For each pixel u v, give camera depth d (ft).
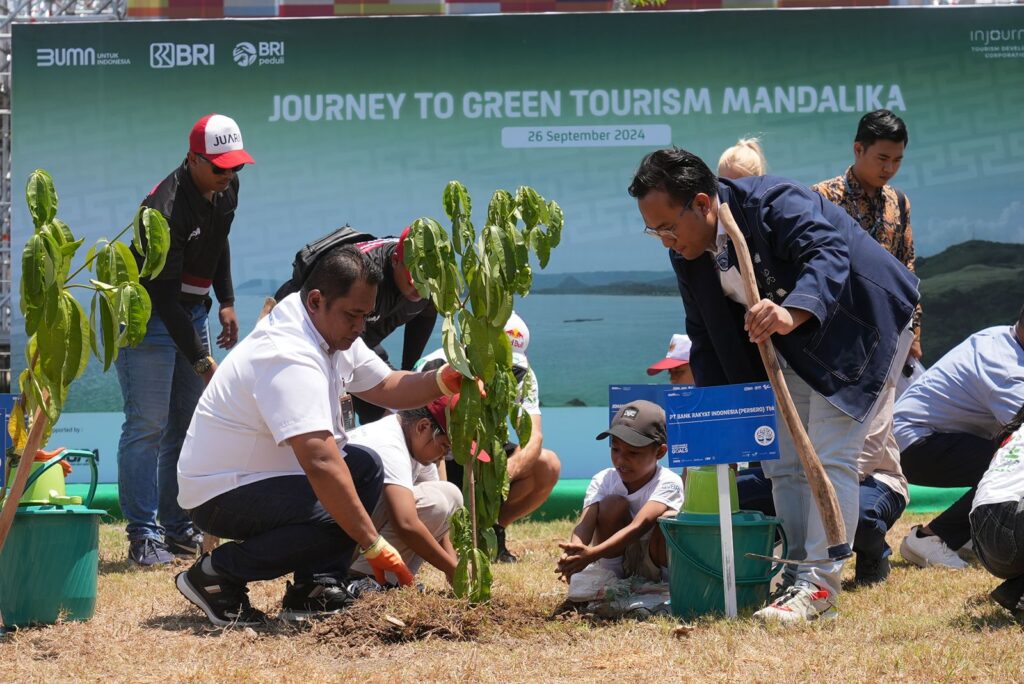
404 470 14.53
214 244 19.79
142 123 27.20
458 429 12.91
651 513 14.23
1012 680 9.86
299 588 13.52
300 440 12.75
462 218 12.93
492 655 11.37
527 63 27.30
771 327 12.27
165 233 11.85
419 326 19.03
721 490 12.75
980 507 12.57
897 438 18.72
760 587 13.15
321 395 12.93
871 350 13.21
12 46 27.04
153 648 11.96
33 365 11.82
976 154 27.25
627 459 14.52
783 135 27.27
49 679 10.74
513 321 19.49
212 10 27.94
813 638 11.81
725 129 27.27
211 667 11.05
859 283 13.30
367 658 11.52
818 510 12.41
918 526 18.33
